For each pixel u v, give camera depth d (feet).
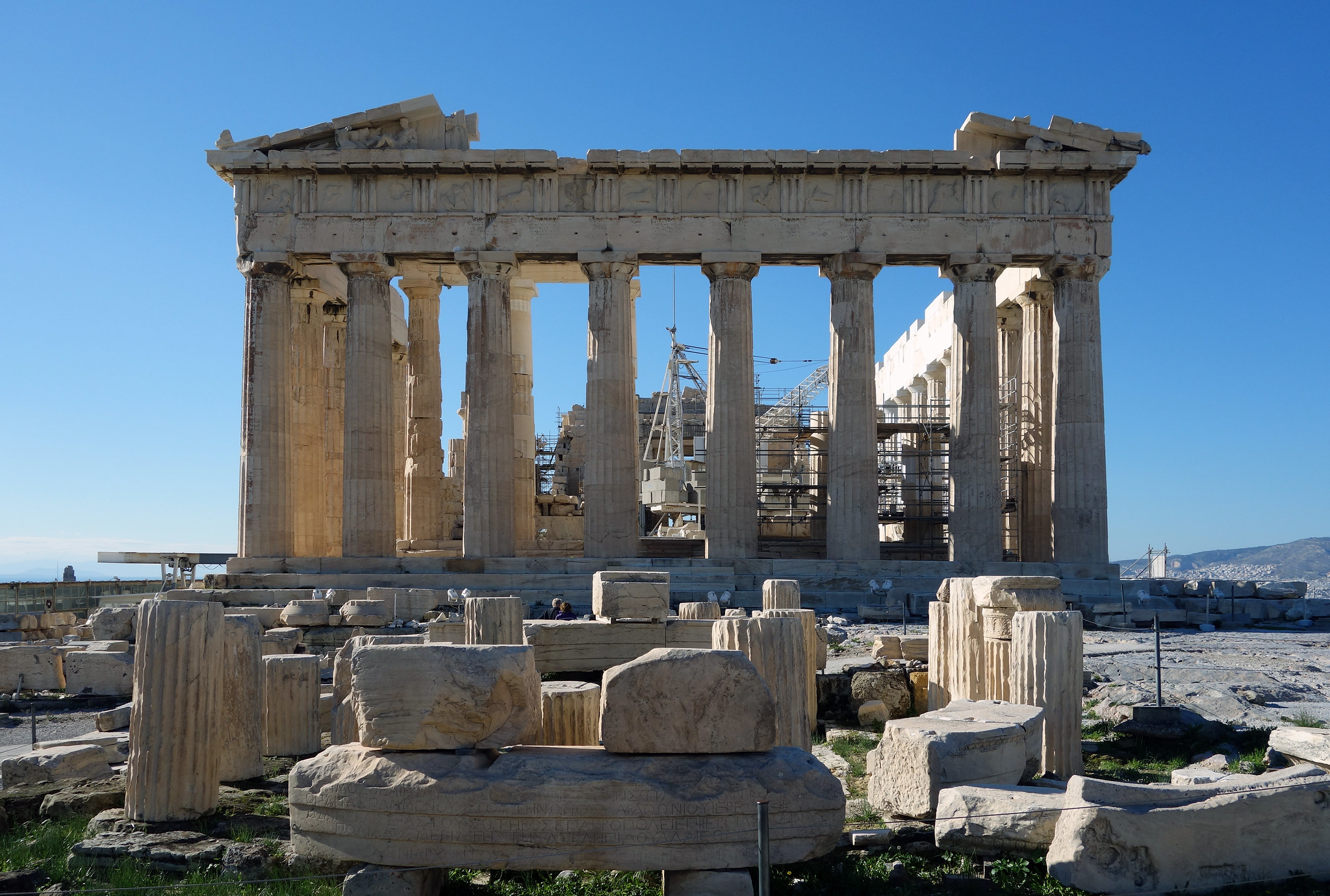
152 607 38.63
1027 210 123.24
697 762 29.37
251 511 121.90
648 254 123.75
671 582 117.91
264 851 34.73
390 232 124.16
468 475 122.93
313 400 140.97
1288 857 30.63
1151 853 30.25
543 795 28.99
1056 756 43.70
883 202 123.85
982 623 50.70
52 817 40.83
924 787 36.11
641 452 214.48
